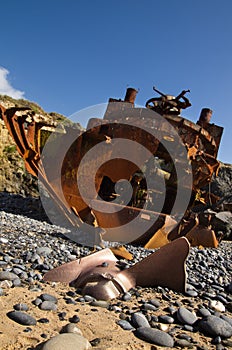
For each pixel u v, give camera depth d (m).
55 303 1.74
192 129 4.94
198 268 3.34
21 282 2.00
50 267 2.41
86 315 1.64
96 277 2.09
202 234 5.57
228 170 11.09
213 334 1.63
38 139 4.37
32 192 9.02
